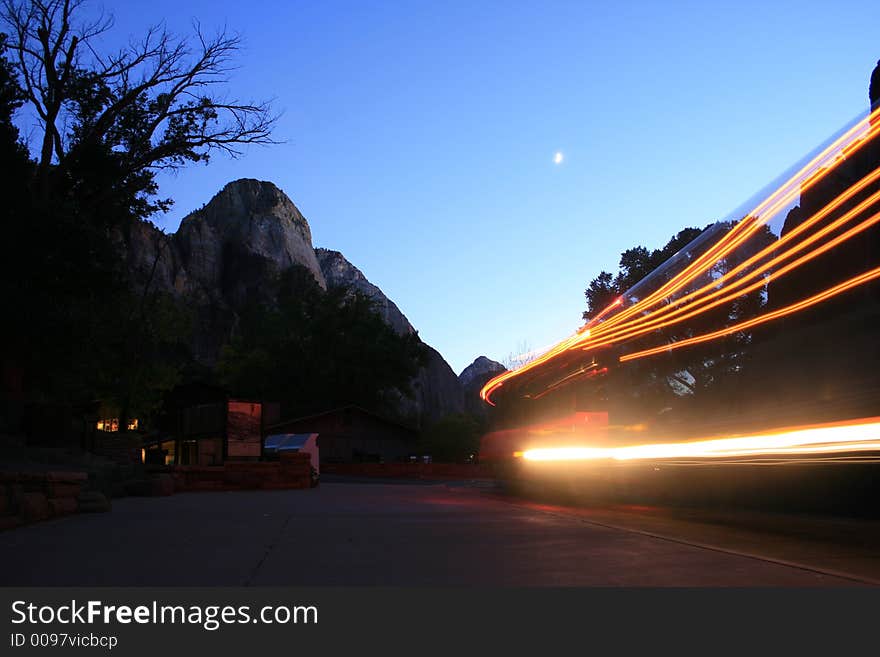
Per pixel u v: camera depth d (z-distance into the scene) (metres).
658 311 17.95
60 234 19.58
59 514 11.74
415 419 81.62
